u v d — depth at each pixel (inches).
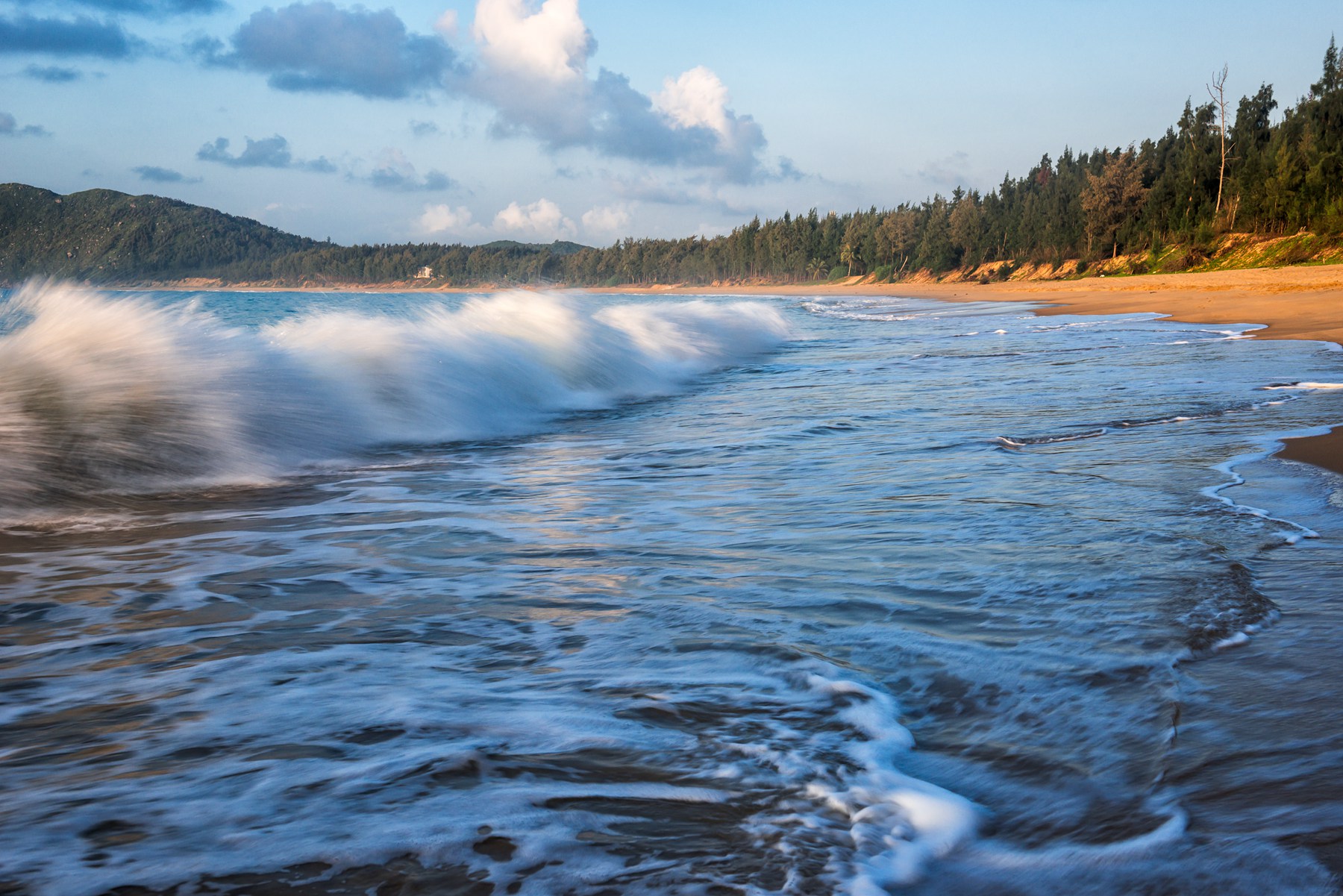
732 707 87.3
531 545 159.8
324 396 300.8
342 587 134.6
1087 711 84.3
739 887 58.3
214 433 244.2
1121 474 201.2
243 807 67.6
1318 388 343.0
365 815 66.6
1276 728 79.4
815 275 5777.6
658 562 145.0
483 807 67.8
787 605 119.5
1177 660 95.5
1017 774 73.6
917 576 130.7
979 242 4325.8
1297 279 1652.3
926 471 215.0
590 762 75.5
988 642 103.3
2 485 197.3
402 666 99.9
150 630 114.7
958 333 858.1
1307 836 62.7
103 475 212.1
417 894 57.1
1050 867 60.5
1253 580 122.8
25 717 85.7
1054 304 1603.1
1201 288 1780.3
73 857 60.7
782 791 70.9
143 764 75.0
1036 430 268.7
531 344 453.4
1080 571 129.0
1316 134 2701.8
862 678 94.5
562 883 58.5
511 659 102.2
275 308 1732.3
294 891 57.2
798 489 201.6
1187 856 60.9
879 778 73.0
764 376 508.7
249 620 119.0
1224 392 338.6
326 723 83.7
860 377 469.7
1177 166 3444.9
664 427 318.0
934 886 59.1
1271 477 193.3
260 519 185.5
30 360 245.9
